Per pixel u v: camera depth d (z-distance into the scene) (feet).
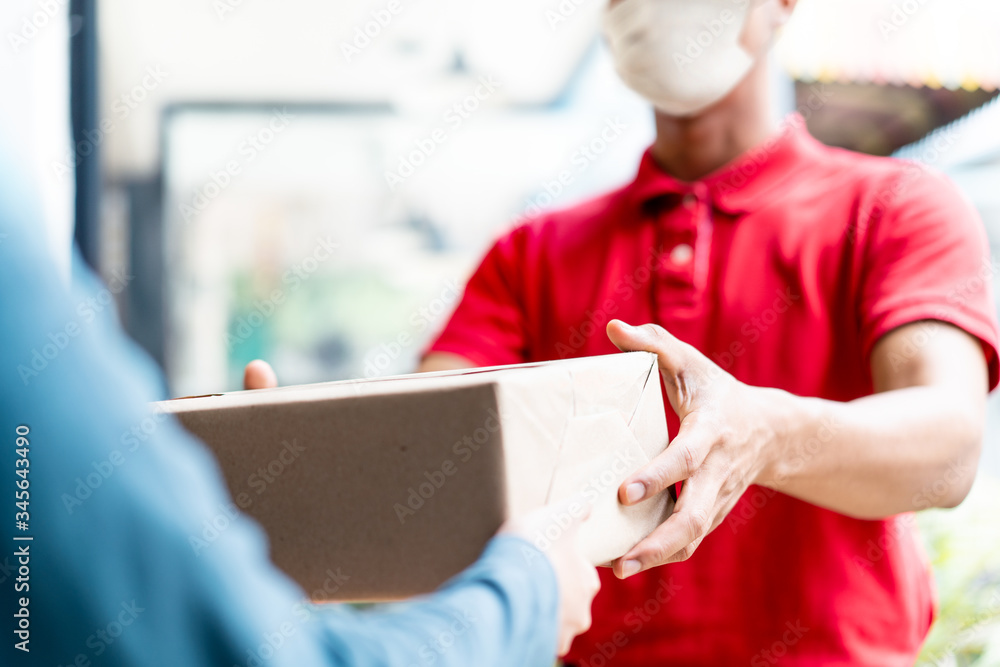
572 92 10.73
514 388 1.75
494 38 9.97
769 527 2.98
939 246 2.88
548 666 1.54
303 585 1.85
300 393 1.91
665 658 3.02
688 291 3.27
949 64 6.07
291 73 10.32
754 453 2.22
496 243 3.90
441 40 10.03
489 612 1.42
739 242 3.26
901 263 2.90
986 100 6.19
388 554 1.79
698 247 3.32
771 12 3.39
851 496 2.51
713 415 2.12
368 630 1.32
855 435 2.37
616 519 2.00
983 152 8.61
